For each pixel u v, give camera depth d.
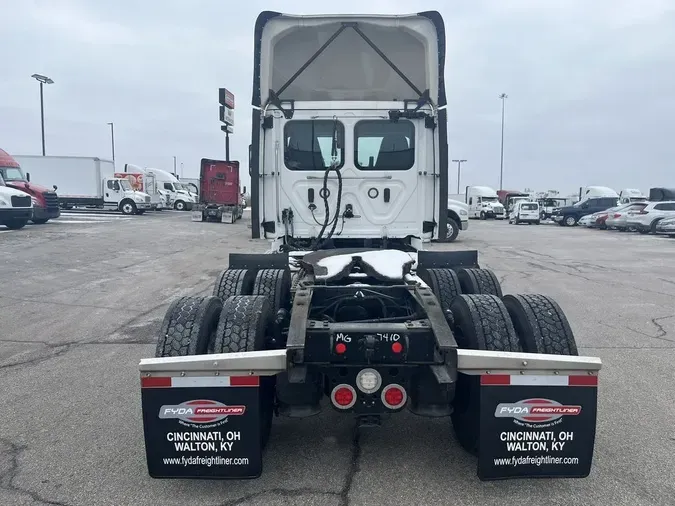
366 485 3.29
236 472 3.05
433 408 3.34
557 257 16.20
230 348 3.26
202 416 3.01
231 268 5.30
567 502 3.11
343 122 5.75
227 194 30.89
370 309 4.17
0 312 7.96
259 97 5.73
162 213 39.69
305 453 3.72
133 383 5.08
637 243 21.73
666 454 3.69
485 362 2.99
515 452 3.03
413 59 5.77
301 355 3.04
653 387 4.98
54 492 3.22
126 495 3.20
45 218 22.98
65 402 4.61
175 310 3.45
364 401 3.19
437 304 3.50
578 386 3.02
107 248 15.94
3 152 22.98
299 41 5.74
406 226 5.89
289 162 5.81
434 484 3.30
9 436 3.97
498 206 50.16
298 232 5.87
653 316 8.04
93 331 6.97
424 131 5.80
